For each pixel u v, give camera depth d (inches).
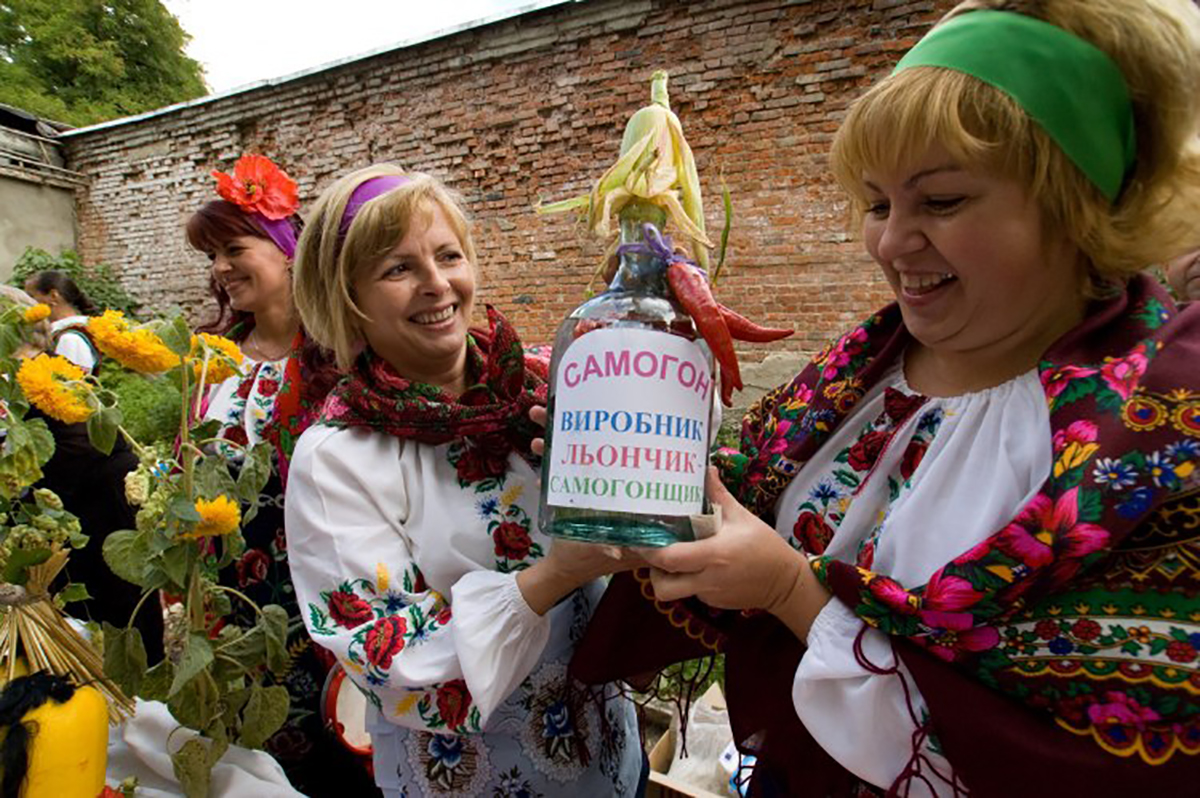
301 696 56.7
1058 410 23.4
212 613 43.5
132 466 74.5
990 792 22.7
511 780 37.4
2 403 39.1
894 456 28.9
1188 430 20.8
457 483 37.6
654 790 63.0
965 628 23.3
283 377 55.7
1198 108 21.8
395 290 36.3
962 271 23.1
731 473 35.2
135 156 277.0
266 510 57.2
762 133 167.3
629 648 34.8
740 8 165.3
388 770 39.0
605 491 24.3
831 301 165.6
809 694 26.1
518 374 38.6
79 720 35.5
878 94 23.1
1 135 275.4
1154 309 23.9
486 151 204.2
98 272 287.1
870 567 27.1
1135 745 21.2
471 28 195.3
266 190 68.9
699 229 27.7
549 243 199.0
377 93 219.0
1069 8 21.2
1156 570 21.5
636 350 24.5
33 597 39.4
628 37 179.5
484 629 31.3
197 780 39.2
